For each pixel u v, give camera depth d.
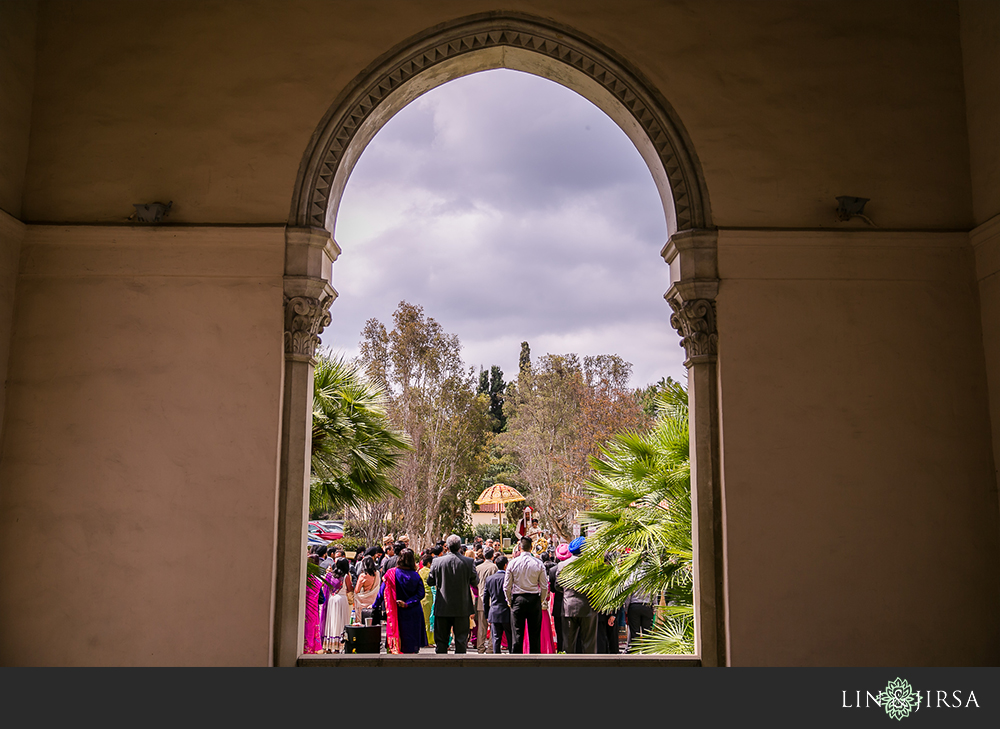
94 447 4.32
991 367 4.39
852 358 4.44
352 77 4.71
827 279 4.50
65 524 4.25
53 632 4.15
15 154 4.52
